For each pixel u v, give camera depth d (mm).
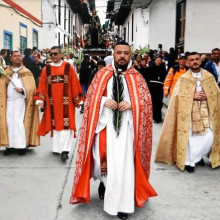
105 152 3457
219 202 4027
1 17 14406
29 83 5863
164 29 15258
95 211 3744
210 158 5223
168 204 3951
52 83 5570
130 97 3492
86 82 10859
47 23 27078
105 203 3443
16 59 5797
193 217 3641
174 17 14125
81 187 3584
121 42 3535
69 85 5602
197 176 4922
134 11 24625
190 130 5062
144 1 17578
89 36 21156
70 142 5707
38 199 4078
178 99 5168
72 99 5664
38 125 6086
